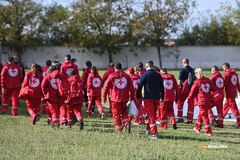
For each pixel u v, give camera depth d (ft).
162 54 215.72
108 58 214.07
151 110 40.29
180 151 34.17
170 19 208.44
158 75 40.55
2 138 37.63
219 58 214.48
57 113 43.52
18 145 34.60
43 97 45.85
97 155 31.86
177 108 54.19
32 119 46.80
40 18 211.20
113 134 41.04
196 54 215.10
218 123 50.01
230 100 50.67
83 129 43.83
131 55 215.31
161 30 208.85
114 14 207.21
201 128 48.16
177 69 212.64
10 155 31.22
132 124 49.73
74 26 209.56
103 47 208.54
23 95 46.68
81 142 36.70
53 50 214.90
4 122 48.16
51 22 217.15
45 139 37.52
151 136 40.45
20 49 211.41
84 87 61.46
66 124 45.50
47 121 47.98
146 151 33.53
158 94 40.42
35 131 41.75
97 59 214.90
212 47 214.28
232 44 218.38
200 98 43.37
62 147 34.53
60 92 43.06
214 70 50.52
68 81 43.73
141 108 47.50
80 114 43.83
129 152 33.06
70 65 55.42
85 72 61.21
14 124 46.93
